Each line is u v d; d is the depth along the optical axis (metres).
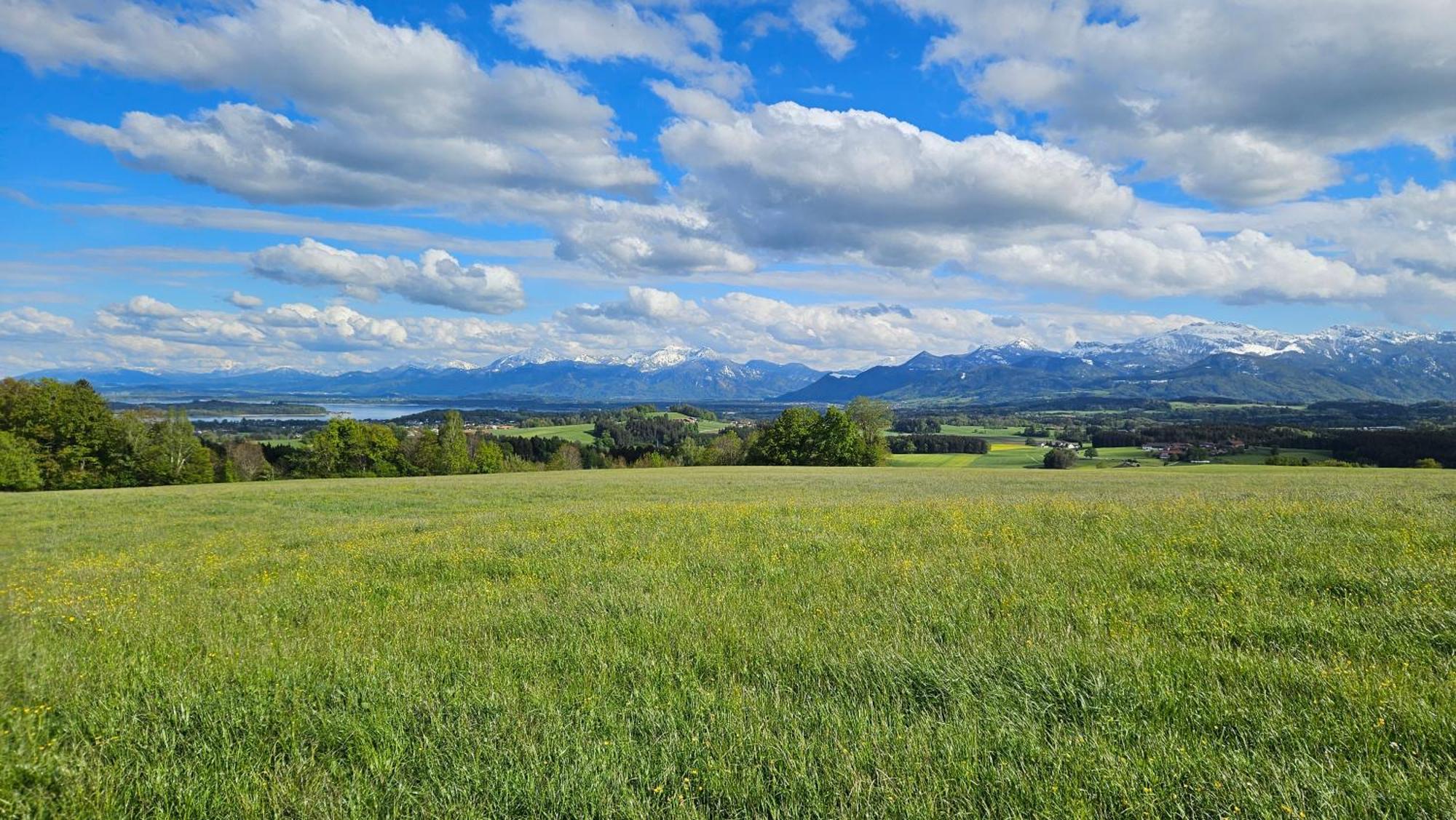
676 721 4.96
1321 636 6.17
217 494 39.25
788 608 8.00
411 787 4.29
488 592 9.50
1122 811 3.80
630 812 3.89
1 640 7.54
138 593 10.70
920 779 4.13
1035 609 7.42
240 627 8.03
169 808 4.18
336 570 12.06
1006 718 4.82
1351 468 58.53
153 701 5.64
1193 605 7.25
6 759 4.62
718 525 15.43
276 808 4.09
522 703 5.39
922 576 9.19
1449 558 8.43
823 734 4.71
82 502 34.19
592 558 11.91
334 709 5.41
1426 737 4.28
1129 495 21.83
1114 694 5.05
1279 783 3.86
